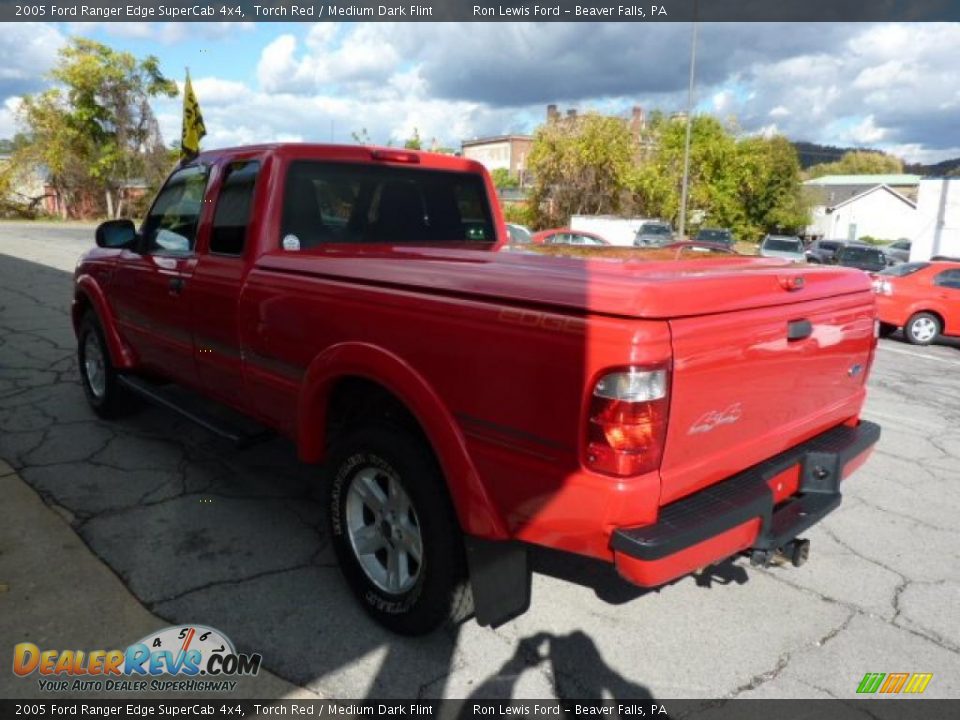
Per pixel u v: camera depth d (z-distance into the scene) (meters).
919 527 4.14
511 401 2.29
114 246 4.49
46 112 40.03
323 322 2.97
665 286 2.14
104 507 3.89
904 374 9.21
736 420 2.45
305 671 2.67
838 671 2.80
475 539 2.53
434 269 2.61
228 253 3.66
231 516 3.85
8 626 2.84
